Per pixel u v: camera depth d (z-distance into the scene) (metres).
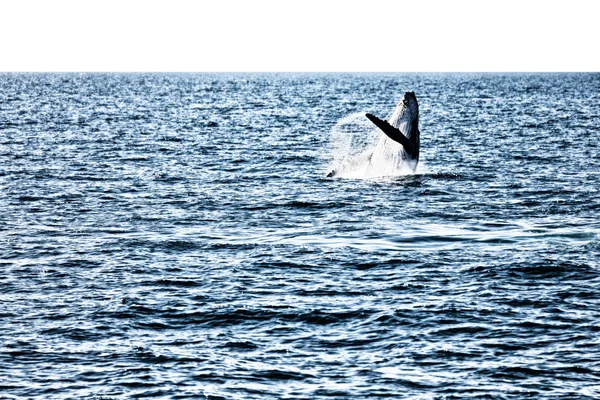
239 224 65.31
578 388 34.78
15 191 80.06
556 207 72.25
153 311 43.88
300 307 44.28
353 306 44.47
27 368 36.72
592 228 63.09
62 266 52.53
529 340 39.69
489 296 45.97
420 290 47.12
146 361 37.50
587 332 40.56
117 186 83.69
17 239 59.88
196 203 74.19
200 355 38.19
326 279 49.50
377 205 72.44
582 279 48.97
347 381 35.50
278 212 69.81
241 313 43.50
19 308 44.28
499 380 35.53
